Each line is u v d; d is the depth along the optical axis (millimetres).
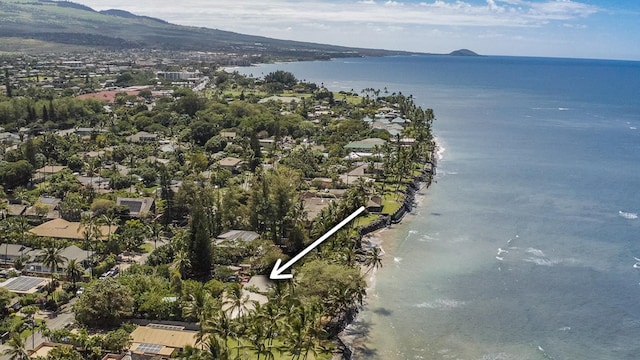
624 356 100125
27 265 123500
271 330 87312
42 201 164250
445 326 109312
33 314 103312
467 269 136000
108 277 113812
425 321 111062
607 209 186000
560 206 188875
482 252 147000
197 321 99250
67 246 128875
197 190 156500
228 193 155250
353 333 106062
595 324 111188
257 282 117812
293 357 90125
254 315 89562
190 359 76500
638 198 199250
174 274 110750
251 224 147875
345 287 105625
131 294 102500
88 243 129750
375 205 170250
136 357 87875
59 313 105062
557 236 159875
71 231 139500
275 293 99000
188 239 126312
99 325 98500
